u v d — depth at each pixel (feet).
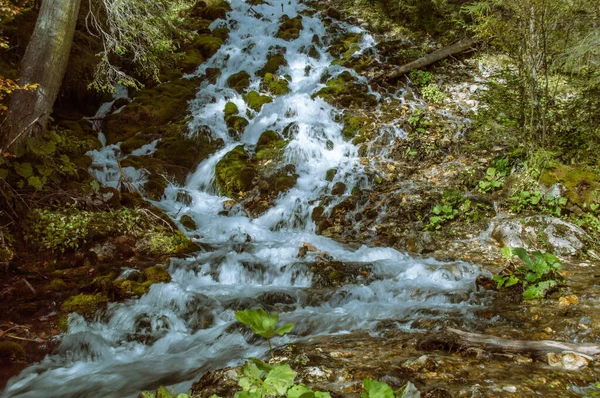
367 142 31.48
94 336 14.93
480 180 26.91
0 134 22.70
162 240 22.12
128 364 13.69
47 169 23.71
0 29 26.18
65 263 20.29
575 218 22.91
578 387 9.73
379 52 42.47
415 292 17.02
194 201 28.12
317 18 48.70
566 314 14.25
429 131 31.81
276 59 41.04
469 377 10.11
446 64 40.52
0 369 13.66
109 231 21.71
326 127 32.71
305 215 25.77
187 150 31.71
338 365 10.80
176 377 12.53
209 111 35.50
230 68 41.01
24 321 16.08
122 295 17.69
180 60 40.96
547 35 24.04
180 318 16.35
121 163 29.71
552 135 25.41
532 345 11.72
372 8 49.83
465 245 22.17
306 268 19.47
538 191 24.14
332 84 37.63
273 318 5.80
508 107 25.88
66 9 24.03
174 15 42.98
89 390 12.28
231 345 14.19
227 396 9.52
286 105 34.63
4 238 20.30
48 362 14.14
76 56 32.17
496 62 39.47
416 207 25.26
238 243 22.77
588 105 24.45
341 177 28.22
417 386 9.68
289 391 6.12
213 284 19.42
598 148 24.44
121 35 29.71
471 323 14.05
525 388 9.54
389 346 12.30
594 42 22.68
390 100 36.06
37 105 23.50
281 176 28.60
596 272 18.51
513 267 18.08
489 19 25.32
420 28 46.75
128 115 34.45
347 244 22.85
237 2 51.26
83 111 35.68
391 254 21.36
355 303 16.89
